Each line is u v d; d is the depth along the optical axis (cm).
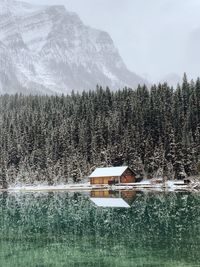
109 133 14962
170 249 3966
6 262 3806
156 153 12962
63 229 5244
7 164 16450
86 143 15150
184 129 13425
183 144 12306
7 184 14975
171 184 11106
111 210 6838
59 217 6316
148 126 14812
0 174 15200
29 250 4197
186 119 14550
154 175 12912
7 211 7244
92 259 3794
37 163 15512
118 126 15088
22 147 16862
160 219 5616
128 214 6253
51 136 16025
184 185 10919
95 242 4416
